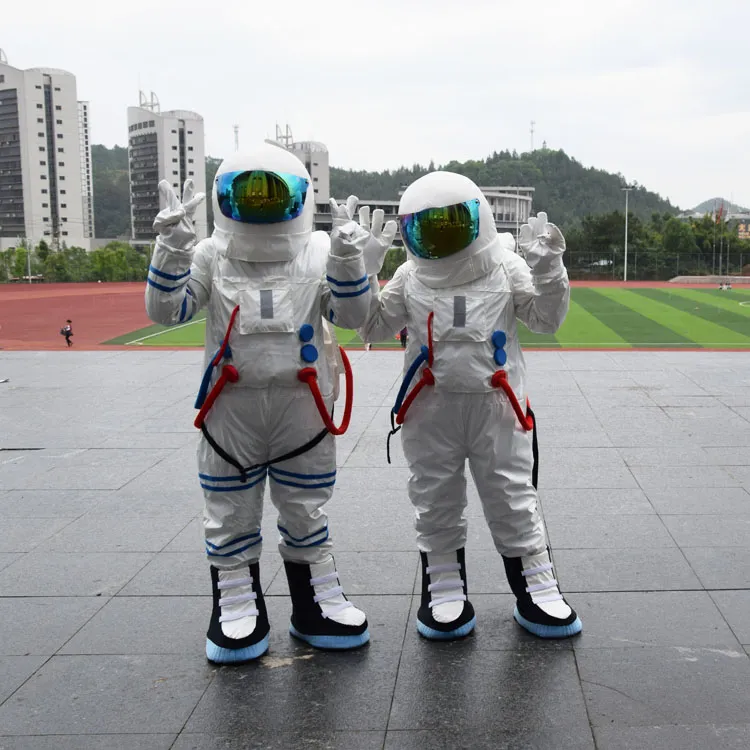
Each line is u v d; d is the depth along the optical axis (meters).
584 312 30.77
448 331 3.93
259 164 3.73
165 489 6.84
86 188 124.12
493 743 3.21
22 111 82.25
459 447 4.10
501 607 4.46
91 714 3.48
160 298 3.69
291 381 3.84
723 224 79.88
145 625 4.32
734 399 10.36
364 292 3.79
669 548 5.22
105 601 4.62
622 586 4.65
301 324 3.85
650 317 28.88
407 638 4.13
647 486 6.58
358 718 3.41
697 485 6.60
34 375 13.30
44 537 5.69
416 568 5.00
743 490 6.45
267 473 4.16
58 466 7.64
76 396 11.34
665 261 64.19
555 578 4.58
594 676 3.70
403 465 7.40
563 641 4.05
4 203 84.81
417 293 4.05
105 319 31.48
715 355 14.86
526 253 3.87
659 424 8.90
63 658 3.97
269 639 4.17
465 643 4.06
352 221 3.73
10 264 61.62
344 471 7.20
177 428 9.21
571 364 13.59
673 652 3.91
